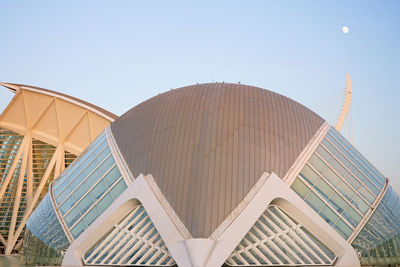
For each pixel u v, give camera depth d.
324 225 24.81
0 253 68.50
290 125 29.81
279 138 28.36
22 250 36.22
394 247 28.94
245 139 27.48
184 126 28.59
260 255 23.88
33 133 69.88
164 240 23.12
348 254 24.69
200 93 31.59
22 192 70.69
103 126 67.12
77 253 25.66
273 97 32.53
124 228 25.55
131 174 27.69
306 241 25.38
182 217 24.20
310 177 27.59
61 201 30.12
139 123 30.92
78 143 68.88
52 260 28.06
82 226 27.33
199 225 23.61
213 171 25.75
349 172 29.73
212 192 24.86
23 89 67.06
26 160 69.19
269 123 29.12
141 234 24.89
